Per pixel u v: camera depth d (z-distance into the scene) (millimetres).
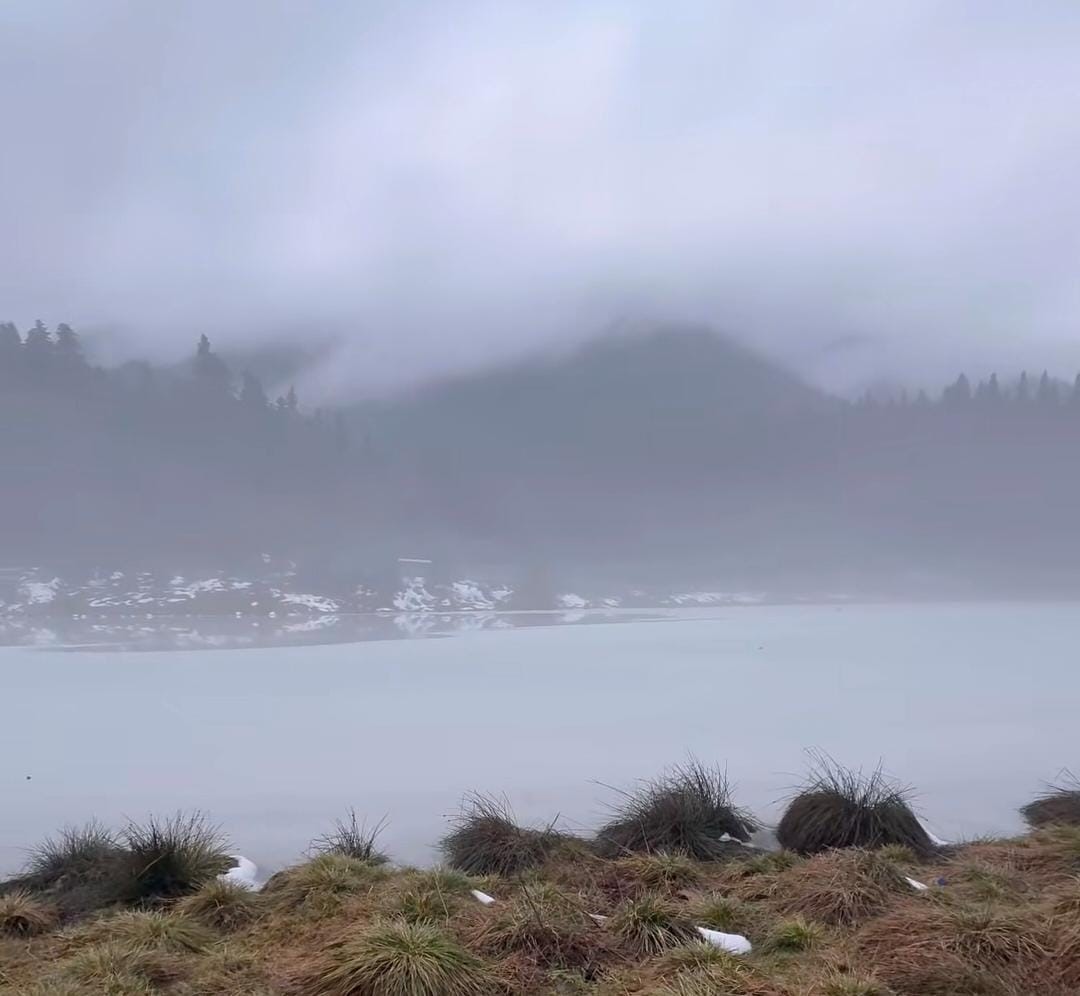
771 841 8930
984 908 6004
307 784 11789
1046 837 8375
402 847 9148
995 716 15625
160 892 7430
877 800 8766
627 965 5707
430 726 15562
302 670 23859
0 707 18250
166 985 5656
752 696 18109
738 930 6238
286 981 5605
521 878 7535
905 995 5113
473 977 5363
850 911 6355
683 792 9109
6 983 5723
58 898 7480
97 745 14453
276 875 7664
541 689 19578
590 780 11641
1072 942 5371
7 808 10836
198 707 18062
